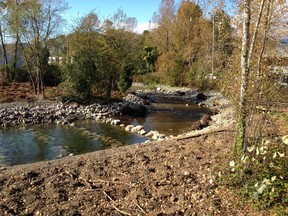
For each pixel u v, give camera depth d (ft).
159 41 126.52
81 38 62.49
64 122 48.29
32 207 14.90
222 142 23.90
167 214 13.87
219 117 48.93
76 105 57.93
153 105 72.02
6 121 46.93
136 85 114.93
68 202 15.31
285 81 18.83
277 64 20.11
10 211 14.62
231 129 28.32
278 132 21.21
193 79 100.53
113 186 16.90
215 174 16.93
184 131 45.27
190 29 107.45
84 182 17.60
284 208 12.85
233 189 15.08
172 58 111.24
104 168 19.66
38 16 66.23
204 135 27.07
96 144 37.27
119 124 49.14
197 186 16.03
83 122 49.80
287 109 22.81
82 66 59.77
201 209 13.96
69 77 59.21
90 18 68.49
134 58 95.71
